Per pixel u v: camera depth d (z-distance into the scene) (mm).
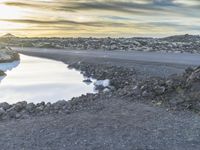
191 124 21688
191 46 155875
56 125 21891
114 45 171000
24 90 41906
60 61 91625
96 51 139500
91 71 62562
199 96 26234
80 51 138875
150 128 20969
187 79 29500
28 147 18188
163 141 18828
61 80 51812
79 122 22391
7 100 35688
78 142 18812
